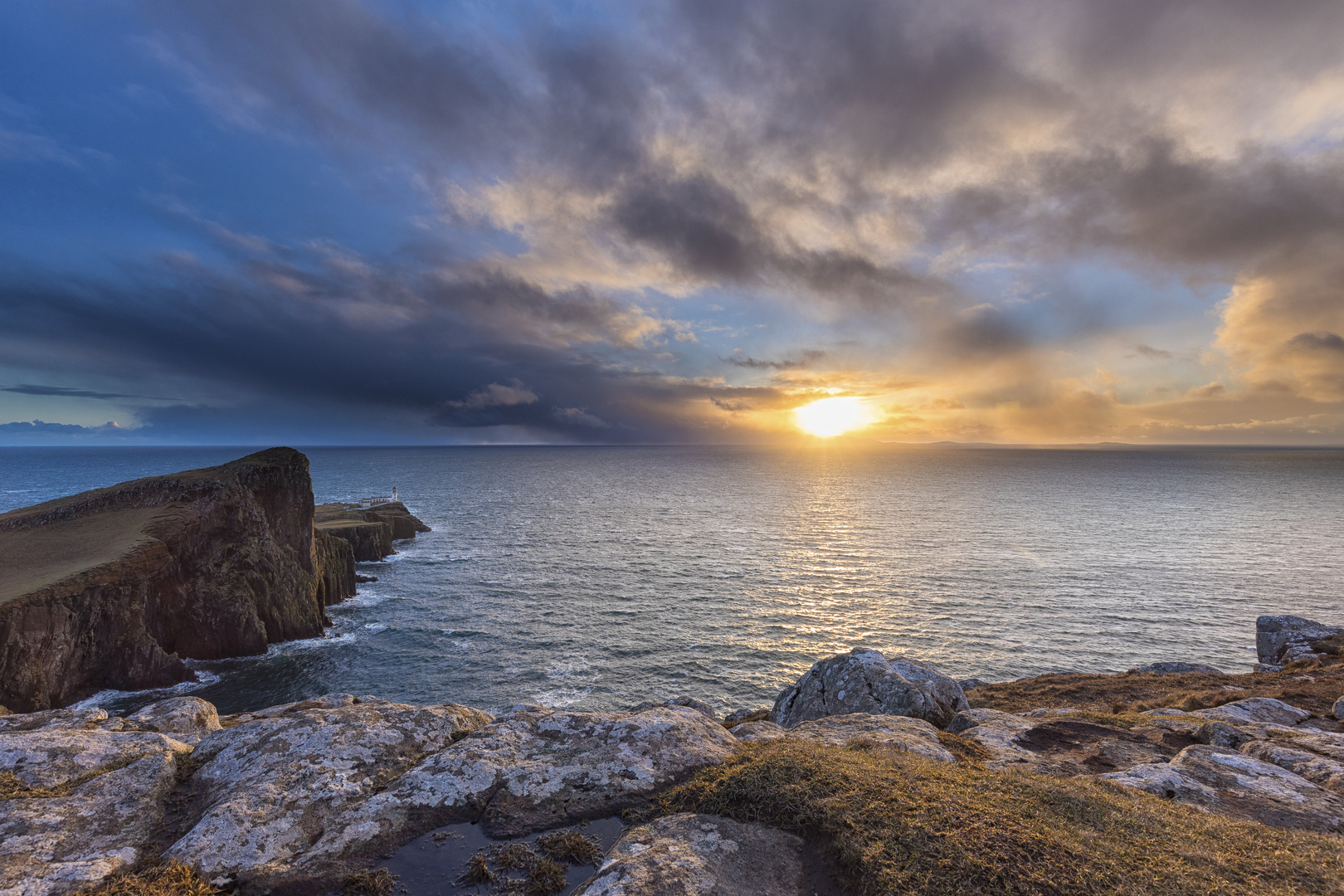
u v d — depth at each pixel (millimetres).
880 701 17938
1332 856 7285
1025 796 8445
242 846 7277
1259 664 36625
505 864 7355
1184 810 8836
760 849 7191
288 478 59844
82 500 55594
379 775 9242
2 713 36625
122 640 43750
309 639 55750
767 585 74500
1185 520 129250
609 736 10422
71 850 7008
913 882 6316
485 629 58469
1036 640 55750
